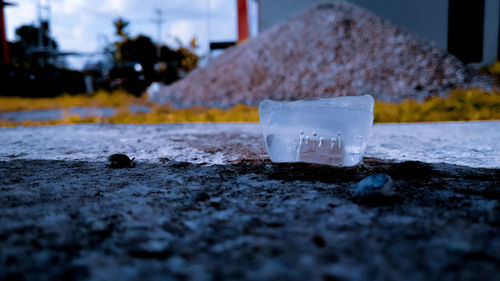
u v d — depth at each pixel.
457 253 0.15
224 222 0.17
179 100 0.86
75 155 0.29
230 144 0.34
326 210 0.18
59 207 0.19
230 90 0.87
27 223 0.17
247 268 0.14
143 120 0.60
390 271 0.13
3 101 1.03
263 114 0.24
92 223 0.17
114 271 0.14
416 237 0.16
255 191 0.21
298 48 0.94
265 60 0.94
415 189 0.20
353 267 0.14
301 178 0.23
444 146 0.32
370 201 0.19
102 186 0.21
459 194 0.20
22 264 0.14
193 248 0.16
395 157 0.28
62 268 0.14
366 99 0.23
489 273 0.13
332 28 0.95
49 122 0.58
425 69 0.79
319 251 0.15
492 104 0.59
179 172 0.24
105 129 0.47
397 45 0.87
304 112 0.24
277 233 0.17
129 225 0.17
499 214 0.18
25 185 0.21
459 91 0.65
